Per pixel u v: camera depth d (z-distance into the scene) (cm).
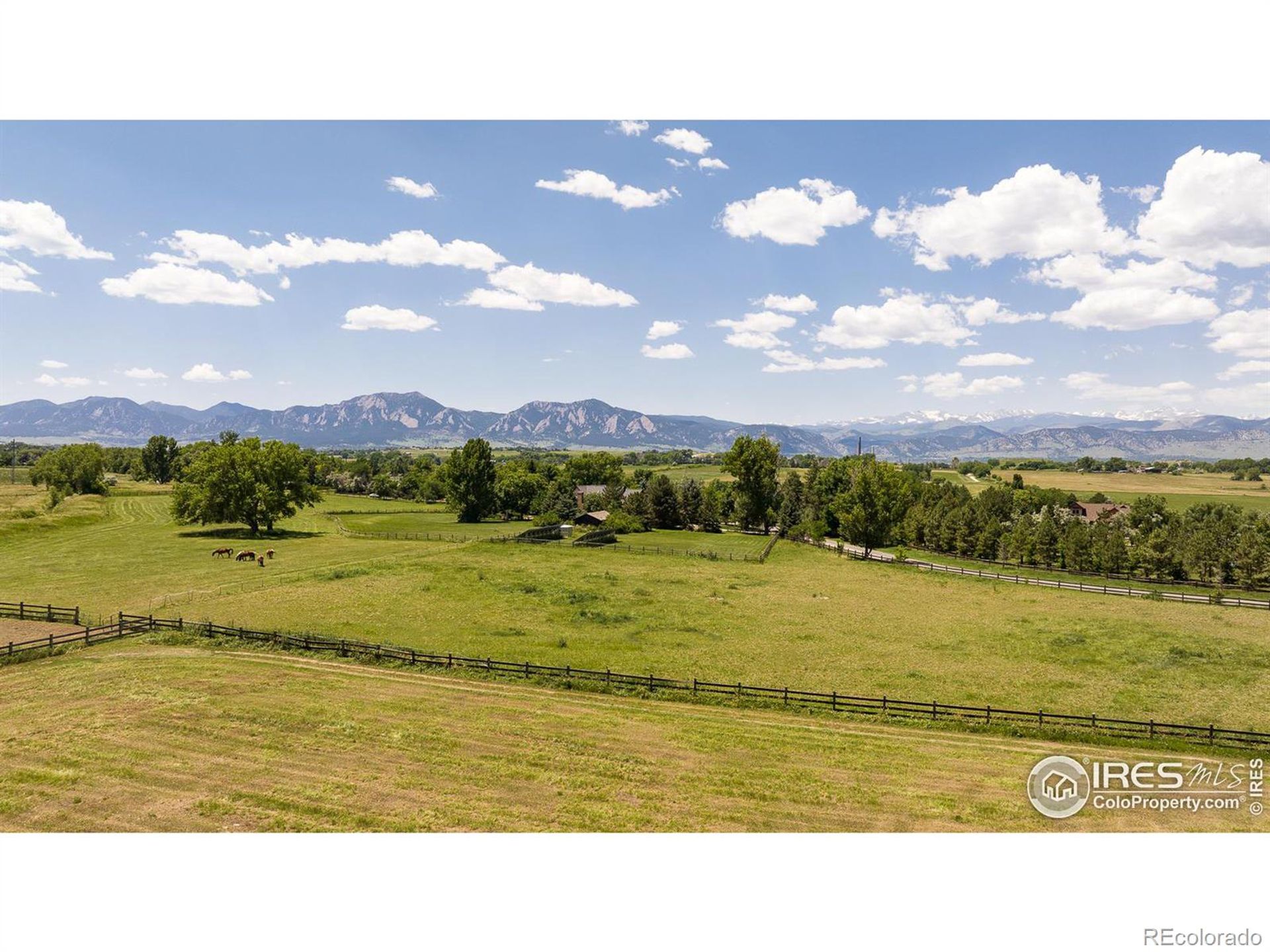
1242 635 4903
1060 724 3027
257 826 2058
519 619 4847
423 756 2575
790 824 2148
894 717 3134
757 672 3831
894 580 7212
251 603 5059
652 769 2531
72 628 4191
